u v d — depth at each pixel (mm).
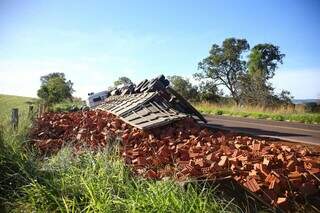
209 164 5949
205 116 25391
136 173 5742
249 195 4844
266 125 16750
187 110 12391
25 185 5371
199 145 7793
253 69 51719
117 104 16688
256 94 36531
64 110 26000
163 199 4355
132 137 8992
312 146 9352
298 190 5230
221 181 5008
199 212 4141
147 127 9383
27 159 6059
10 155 6133
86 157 6246
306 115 20766
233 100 47250
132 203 4406
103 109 18266
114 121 10992
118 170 5551
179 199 4379
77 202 4844
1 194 5469
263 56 51188
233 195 4805
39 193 5086
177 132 9359
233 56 55750
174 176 5188
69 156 6484
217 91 55625
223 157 6152
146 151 7508
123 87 21047
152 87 13133
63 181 5234
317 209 4914
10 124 8781
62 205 4844
